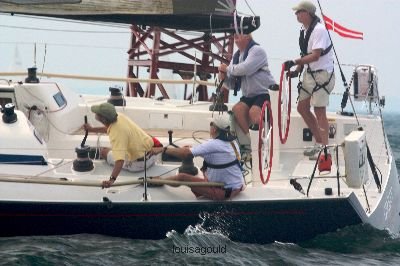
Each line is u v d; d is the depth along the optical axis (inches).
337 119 1870.1
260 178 1491.1
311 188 1503.4
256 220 1424.7
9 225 1366.9
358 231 1475.1
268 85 1684.3
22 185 1373.0
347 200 1425.9
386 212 1635.1
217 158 1406.3
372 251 1467.8
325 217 1443.2
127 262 1322.6
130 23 2007.9
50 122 1632.6
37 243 1369.3
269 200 1413.6
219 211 1408.7
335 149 1485.0
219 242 1416.1
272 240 1448.1
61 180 1380.4
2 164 1408.7
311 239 1460.4
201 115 1831.9
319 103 1691.7
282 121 1598.2
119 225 1392.7
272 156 1561.3
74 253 1339.8
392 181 1776.6
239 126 1702.8
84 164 1459.2
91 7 1844.2
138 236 1406.3
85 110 1759.4
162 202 1387.8
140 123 1838.1
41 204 1357.0
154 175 1477.6
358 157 1454.2
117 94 1860.2
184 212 1400.1
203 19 1994.3
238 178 1419.8
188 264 1330.0
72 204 1365.7
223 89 1829.5
